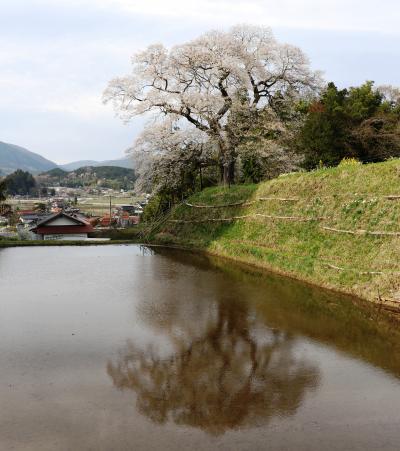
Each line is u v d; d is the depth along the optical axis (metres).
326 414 6.46
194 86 26.67
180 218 27.41
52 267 18.67
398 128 25.08
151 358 8.54
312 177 19.33
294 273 15.72
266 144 25.53
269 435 5.91
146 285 15.01
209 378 7.67
